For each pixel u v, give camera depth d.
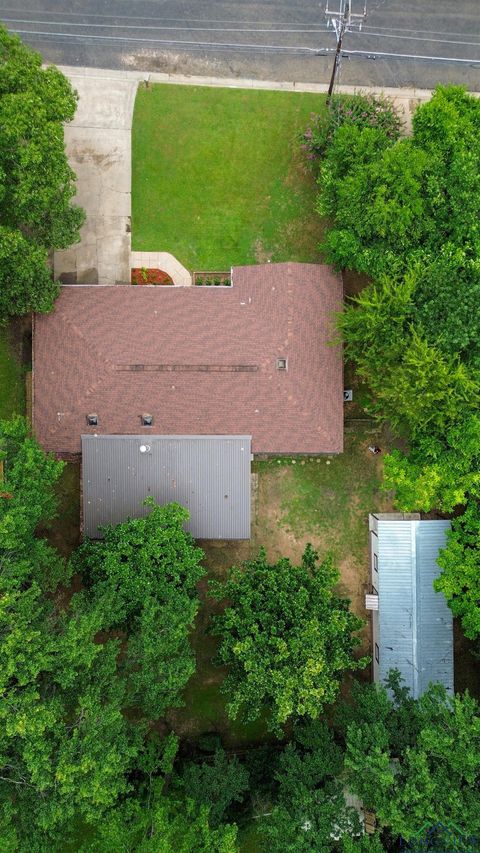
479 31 33.09
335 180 27.89
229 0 32.50
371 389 31.33
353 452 32.97
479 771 23.14
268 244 32.91
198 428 30.36
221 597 26.77
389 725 26.30
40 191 25.59
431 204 26.64
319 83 32.97
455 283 26.05
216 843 24.06
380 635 30.38
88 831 29.67
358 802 28.36
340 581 32.84
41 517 27.78
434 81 33.16
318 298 30.36
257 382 30.12
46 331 30.06
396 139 29.59
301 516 32.84
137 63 32.50
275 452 30.70
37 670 21.14
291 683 23.33
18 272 26.44
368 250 27.34
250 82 32.78
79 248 32.53
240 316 30.14
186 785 27.61
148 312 30.16
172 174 32.69
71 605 25.83
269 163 32.81
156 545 26.30
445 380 25.25
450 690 30.16
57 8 32.22
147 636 24.53
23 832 24.09
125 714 31.41
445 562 27.52
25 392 32.22
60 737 22.03
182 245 32.75
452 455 27.22
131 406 30.12
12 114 24.48
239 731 31.98
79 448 30.36
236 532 30.52
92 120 32.41
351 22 31.19
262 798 28.98
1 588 22.97
